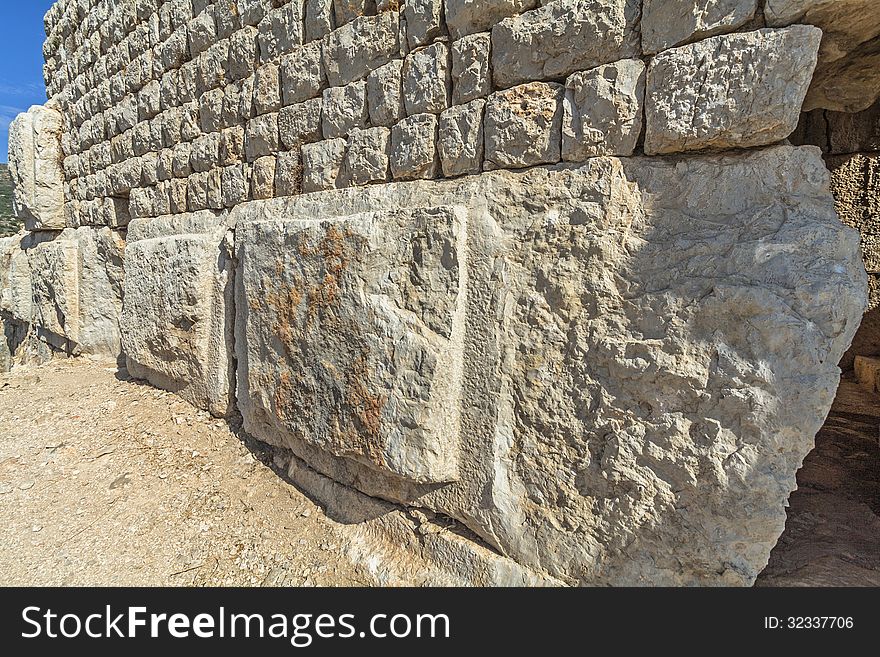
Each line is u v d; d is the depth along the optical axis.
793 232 1.61
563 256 2.02
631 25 1.85
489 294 2.20
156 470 3.38
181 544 2.73
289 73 3.16
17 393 4.75
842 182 4.93
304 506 2.94
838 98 2.53
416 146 2.49
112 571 2.55
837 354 1.57
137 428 3.88
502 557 2.20
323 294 2.71
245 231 3.21
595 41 1.92
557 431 2.04
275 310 3.01
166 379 4.35
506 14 2.17
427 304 2.33
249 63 3.47
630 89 1.85
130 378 4.89
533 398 2.10
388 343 2.42
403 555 2.50
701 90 1.70
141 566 2.58
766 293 1.60
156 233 4.53
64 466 3.49
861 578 2.04
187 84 4.08
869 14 1.61
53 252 6.23
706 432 1.70
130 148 4.95
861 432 3.68
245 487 3.16
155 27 4.40
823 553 2.24
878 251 4.80
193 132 4.08
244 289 3.28
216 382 3.71
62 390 4.79
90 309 5.83
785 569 2.13
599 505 1.94
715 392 1.68
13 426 4.08
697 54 1.69
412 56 2.49
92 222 5.86
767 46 1.57
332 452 2.71
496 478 2.19
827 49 1.84
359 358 2.54
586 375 1.97
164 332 4.12
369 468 2.66
